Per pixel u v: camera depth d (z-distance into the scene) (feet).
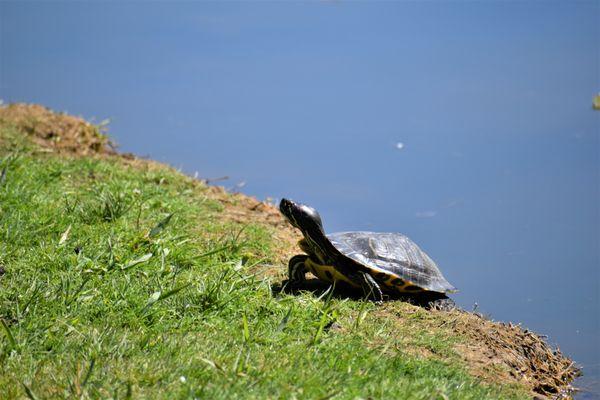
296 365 34.22
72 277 42.32
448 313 46.96
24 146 71.82
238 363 33.06
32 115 81.87
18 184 56.18
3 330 35.42
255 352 35.45
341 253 45.70
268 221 63.05
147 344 35.22
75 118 84.07
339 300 45.06
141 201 57.62
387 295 47.98
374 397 31.94
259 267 51.34
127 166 71.97
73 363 32.94
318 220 46.65
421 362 37.35
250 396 30.53
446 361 38.96
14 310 37.65
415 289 46.68
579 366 45.93
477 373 38.70
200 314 39.47
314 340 37.09
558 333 49.90
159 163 77.51
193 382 31.76
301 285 48.16
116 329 37.06
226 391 30.60
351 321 42.09
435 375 36.22
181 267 46.85
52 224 49.52
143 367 32.81
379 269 45.65
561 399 41.34
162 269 44.57
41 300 38.75
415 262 47.78
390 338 40.37
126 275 42.70
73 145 77.97
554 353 47.19
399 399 32.04
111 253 44.96
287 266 52.16
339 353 36.32
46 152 73.26
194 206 60.80
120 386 31.07
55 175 61.98
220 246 51.85
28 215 50.83
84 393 30.07
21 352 33.86
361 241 47.52
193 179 71.10
